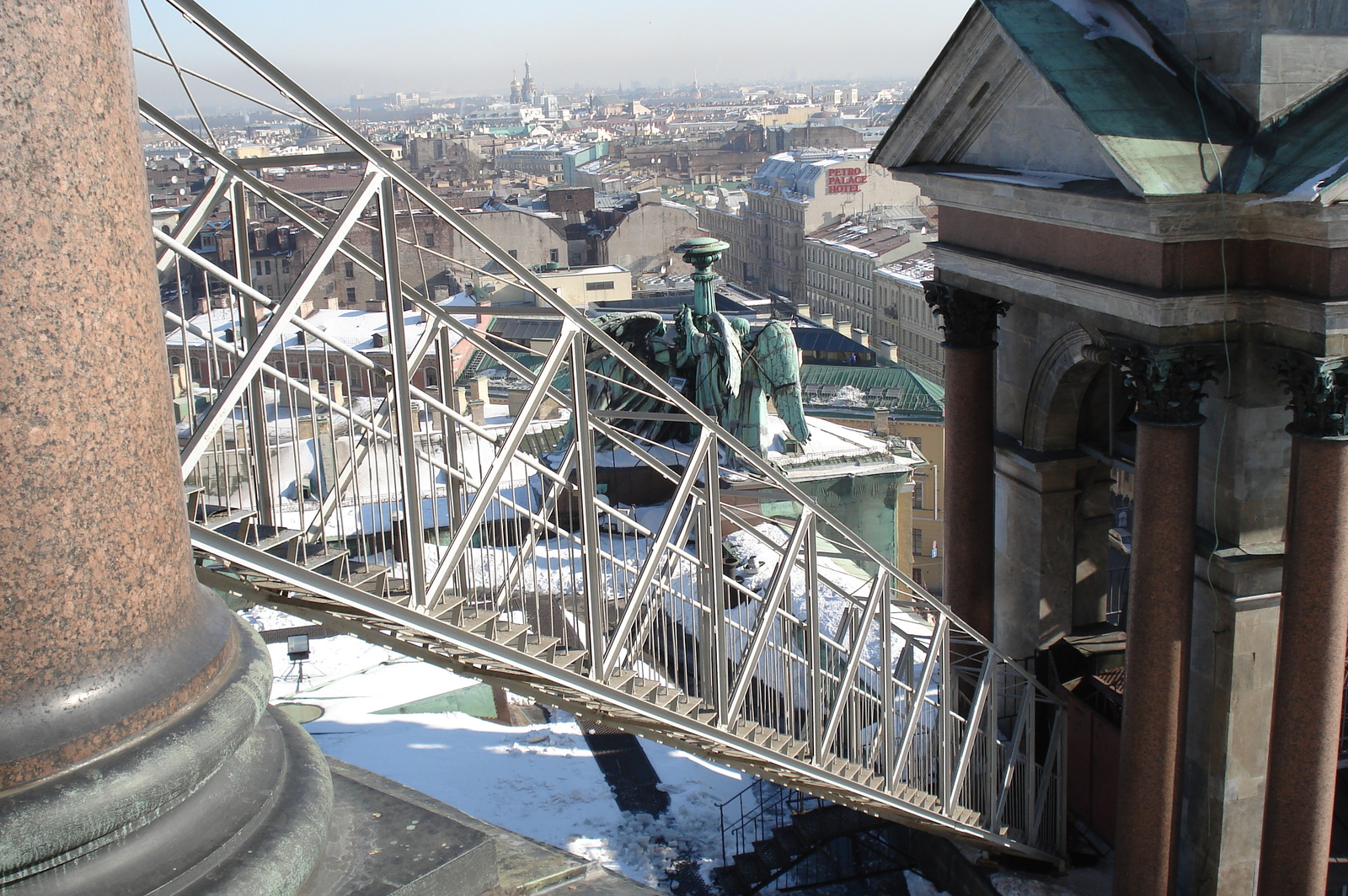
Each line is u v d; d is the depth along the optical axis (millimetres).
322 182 173375
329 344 11367
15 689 4203
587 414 13602
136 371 4570
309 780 5418
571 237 174875
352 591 11258
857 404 93438
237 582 12086
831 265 170625
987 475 25750
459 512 13586
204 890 4457
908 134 25203
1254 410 20047
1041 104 22156
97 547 4395
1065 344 25016
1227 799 21766
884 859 27297
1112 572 36156
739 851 26703
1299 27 18828
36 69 4086
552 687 15617
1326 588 18641
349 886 5598
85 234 4293
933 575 91250
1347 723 24062
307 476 42625
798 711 26719
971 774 25188
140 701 4477
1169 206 18000
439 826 6121
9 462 4145
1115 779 24859
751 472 45719
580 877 7867
